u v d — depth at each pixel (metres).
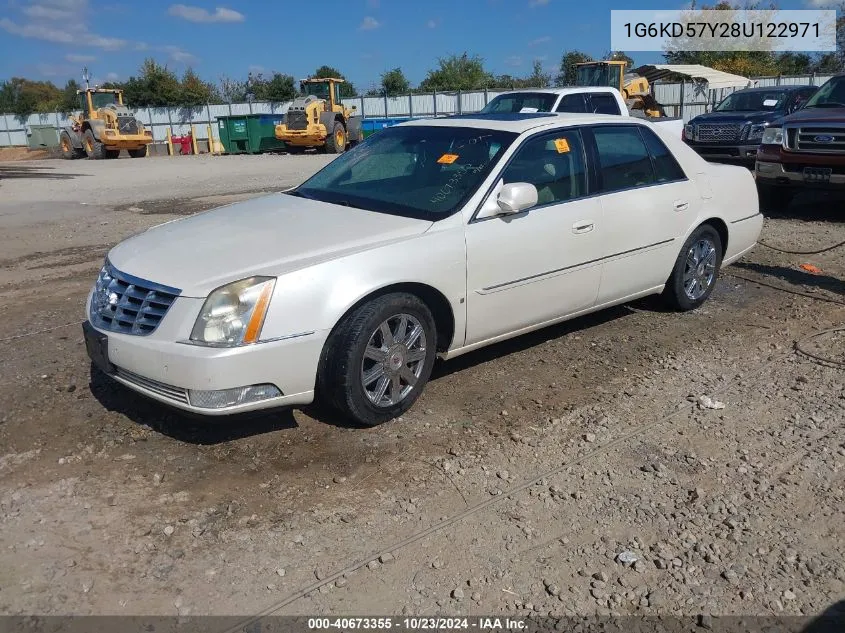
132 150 34.00
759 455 3.98
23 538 3.24
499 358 5.30
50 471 3.78
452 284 4.38
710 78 33.06
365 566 3.10
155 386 3.79
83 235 10.34
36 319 6.20
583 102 13.48
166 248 4.17
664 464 3.89
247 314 3.67
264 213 4.77
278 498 3.55
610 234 5.27
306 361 3.83
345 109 33.22
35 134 45.75
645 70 33.34
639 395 4.71
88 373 4.96
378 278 4.00
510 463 3.89
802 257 8.17
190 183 18.17
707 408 4.52
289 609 2.85
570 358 5.32
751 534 3.33
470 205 4.52
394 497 3.58
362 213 4.61
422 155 5.11
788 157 10.41
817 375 4.97
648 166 5.72
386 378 4.19
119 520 3.38
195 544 3.22
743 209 6.50
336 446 4.03
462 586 2.99
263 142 33.78
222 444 4.03
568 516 3.45
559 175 5.05
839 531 3.36
